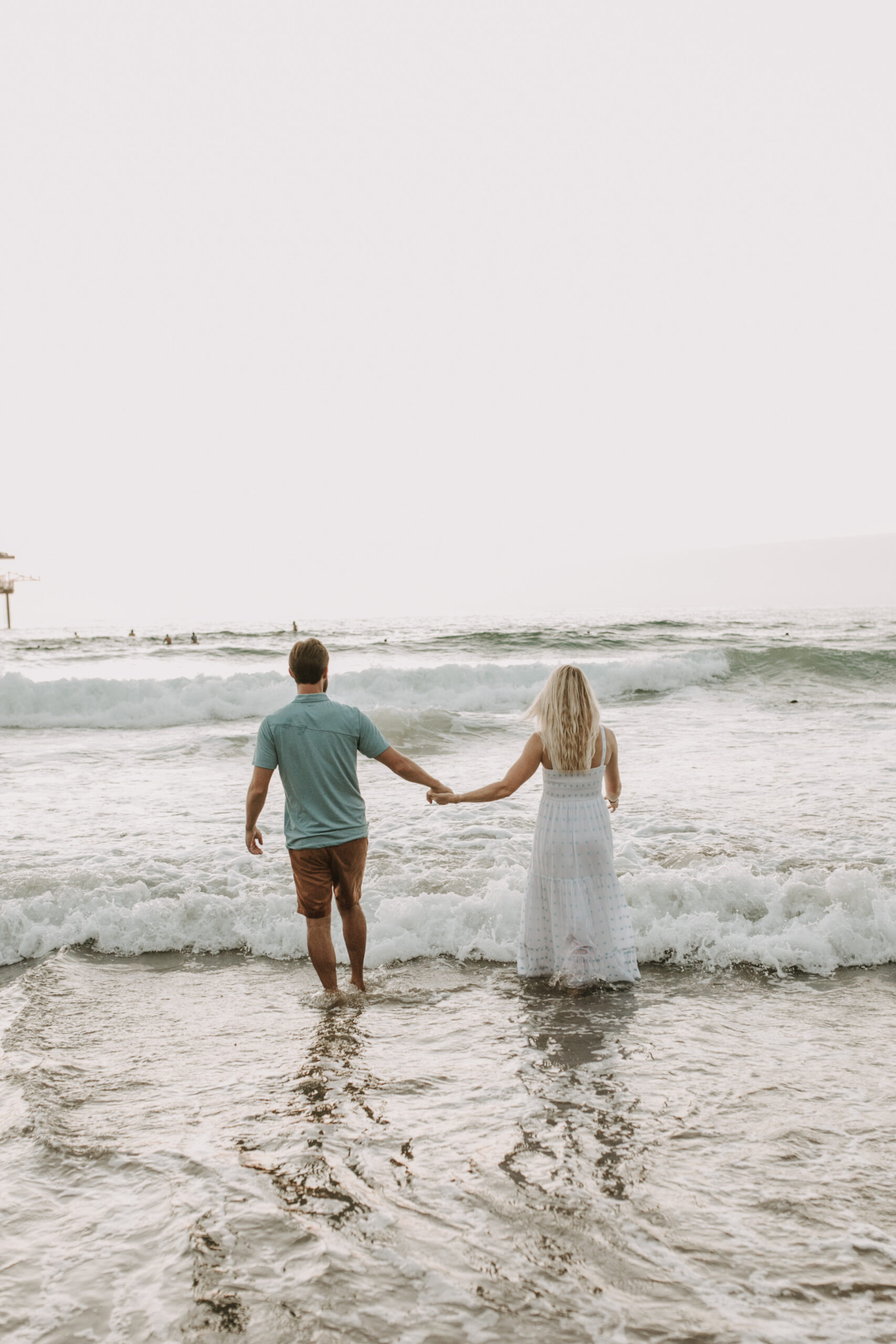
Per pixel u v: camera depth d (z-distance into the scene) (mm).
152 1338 1844
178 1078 3135
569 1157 2568
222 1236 2195
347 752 3967
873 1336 1824
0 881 5133
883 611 86688
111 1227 2254
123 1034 3529
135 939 4609
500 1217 2268
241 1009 3807
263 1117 2836
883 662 19094
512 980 4156
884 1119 2777
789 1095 2949
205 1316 1907
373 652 33031
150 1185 2439
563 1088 3018
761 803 7414
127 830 6828
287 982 4148
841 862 5523
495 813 7320
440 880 5188
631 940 4133
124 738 12719
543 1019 3662
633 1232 2197
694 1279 2014
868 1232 2197
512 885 5051
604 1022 3619
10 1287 2020
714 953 4309
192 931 4656
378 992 4000
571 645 33906
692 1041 3406
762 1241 2160
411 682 17984
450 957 4473
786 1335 1824
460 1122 2791
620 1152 2590
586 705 4090
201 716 15109
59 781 9094
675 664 18094
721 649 20016
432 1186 2416
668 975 4176
